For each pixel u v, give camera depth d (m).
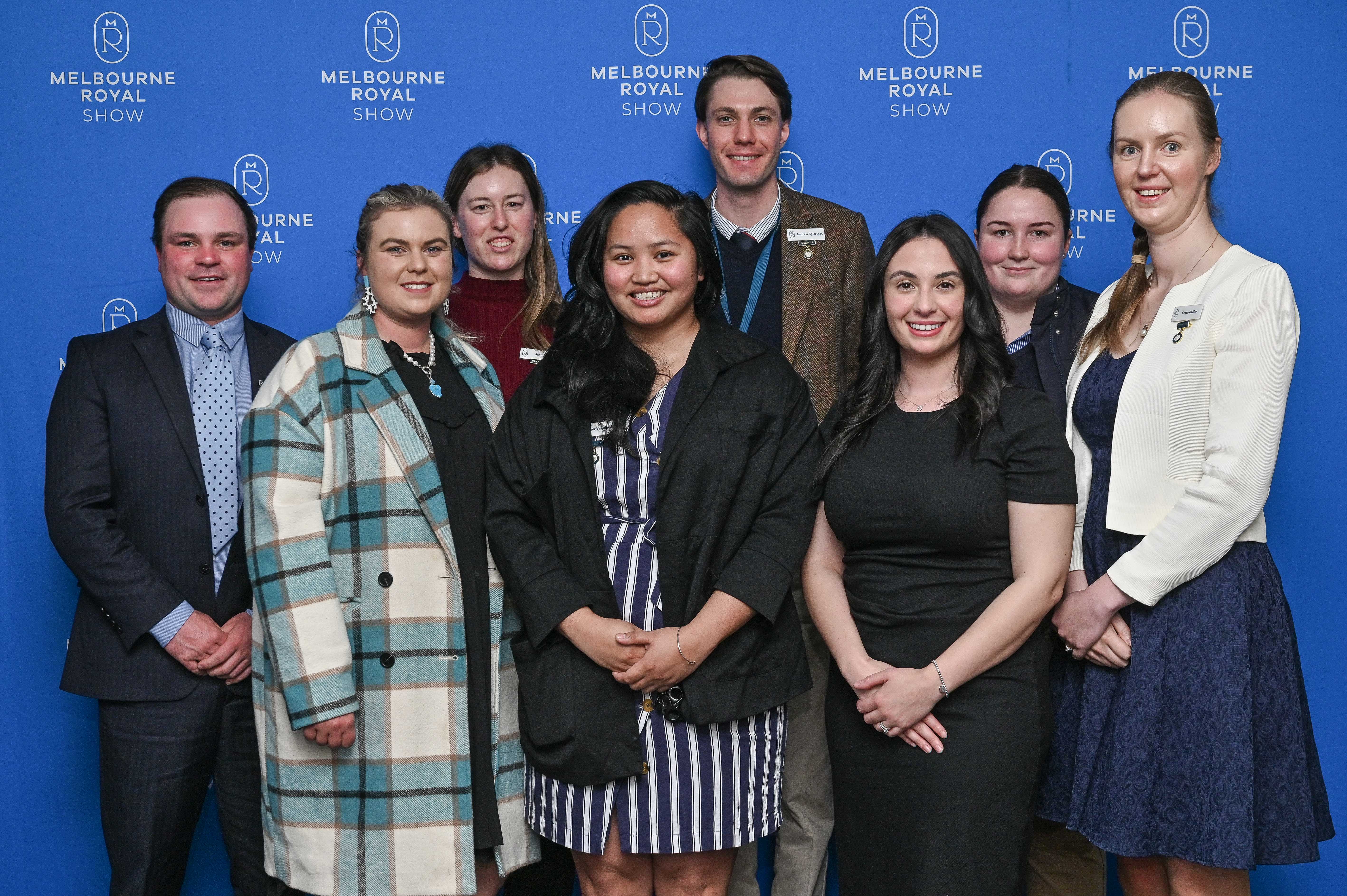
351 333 2.02
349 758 1.91
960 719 1.83
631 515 1.93
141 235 2.70
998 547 1.87
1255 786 1.83
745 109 2.43
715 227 2.57
